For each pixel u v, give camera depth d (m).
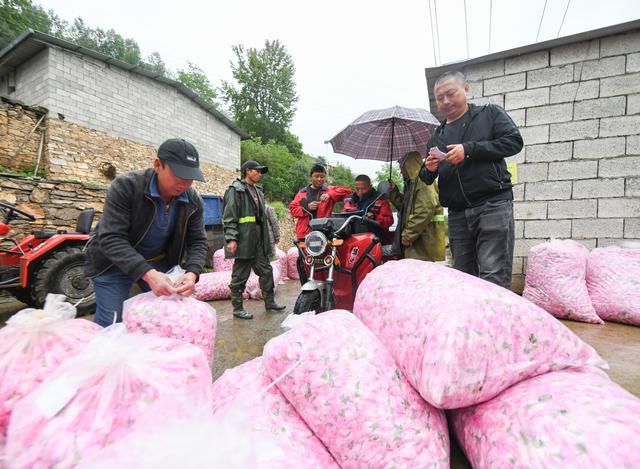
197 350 1.09
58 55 8.24
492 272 2.26
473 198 2.31
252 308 3.95
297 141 29.55
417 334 1.07
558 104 3.68
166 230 1.74
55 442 0.75
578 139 3.61
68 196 5.80
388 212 3.47
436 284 1.21
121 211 1.56
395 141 4.09
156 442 0.67
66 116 8.35
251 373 1.21
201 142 12.34
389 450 0.93
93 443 0.76
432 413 1.06
